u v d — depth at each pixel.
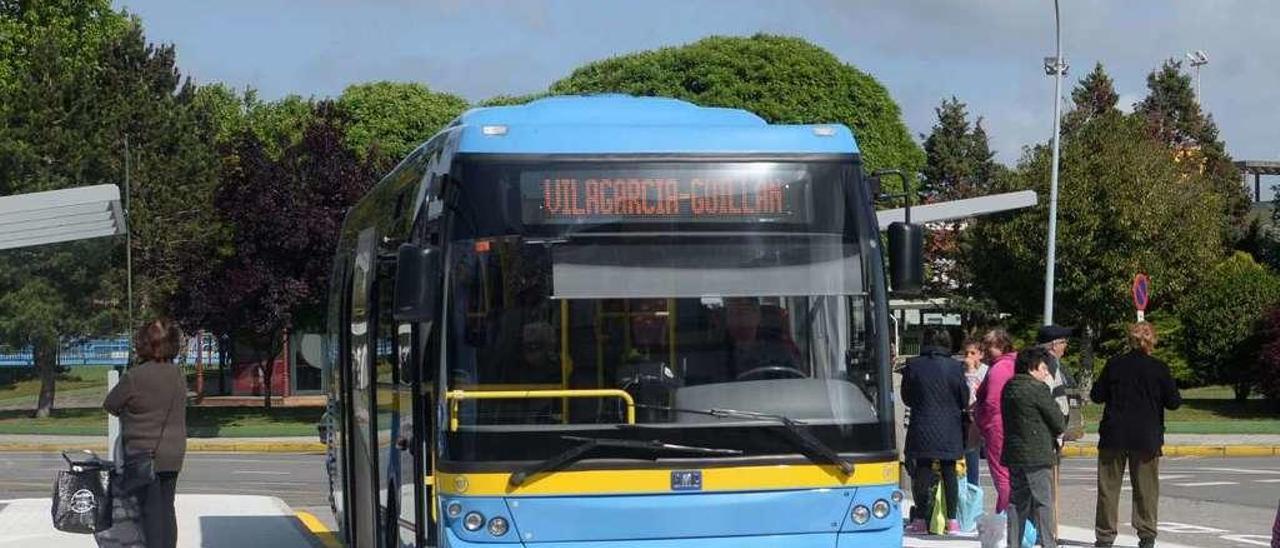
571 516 15.45
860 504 15.99
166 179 77.00
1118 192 75.62
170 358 20.31
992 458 23.56
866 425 16.11
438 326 15.69
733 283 16.06
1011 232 78.12
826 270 16.33
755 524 15.73
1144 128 80.19
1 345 76.62
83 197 34.78
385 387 19.91
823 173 16.50
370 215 22.70
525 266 15.79
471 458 15.41
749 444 15.77
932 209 40.78
